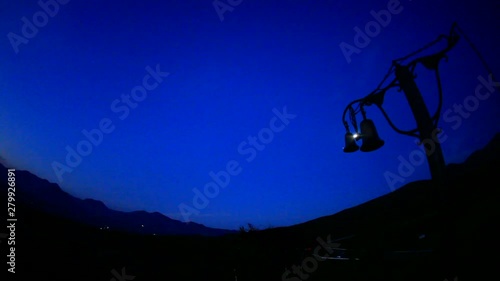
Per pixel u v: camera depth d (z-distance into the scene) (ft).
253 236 44.83
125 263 46.75
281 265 38.96
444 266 11.69
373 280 29.30
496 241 24.40
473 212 47.39
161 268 43.19
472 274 18.74
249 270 37.42
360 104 16.55
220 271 38.93
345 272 34.81
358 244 60.39
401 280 24.49
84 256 46.55
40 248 42.45
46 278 30.60
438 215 12.25
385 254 42.29
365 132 16.38
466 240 27.96
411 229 65.62
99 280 34.83
